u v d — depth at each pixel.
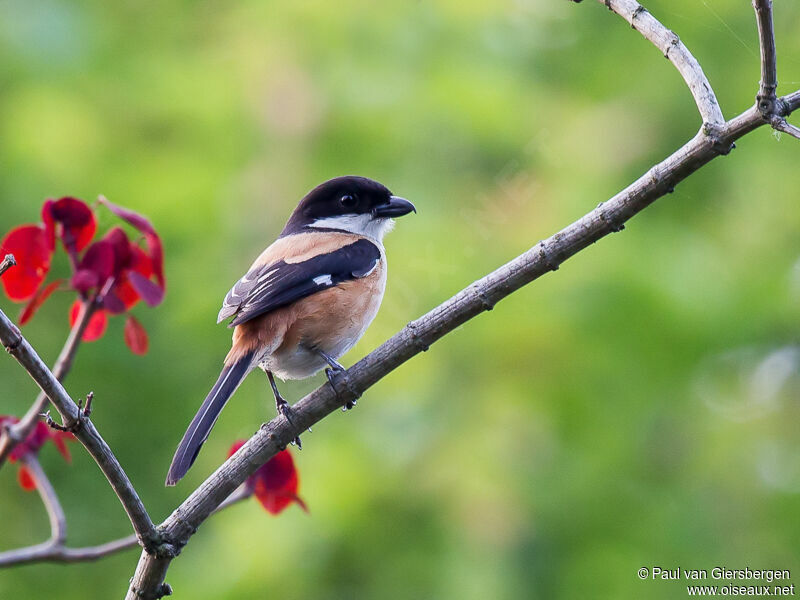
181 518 5.67
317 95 11.44
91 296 6.00
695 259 10.85
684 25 12.16
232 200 11.24
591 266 10.51
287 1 12.00
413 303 10.80
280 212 11.09
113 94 12.01
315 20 11.87
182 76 12.00
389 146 11.40
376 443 10.10
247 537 9.77
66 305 11.57
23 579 11.18
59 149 11.48
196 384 11.42
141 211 11.20
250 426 11.28
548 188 11.37
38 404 5.57
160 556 5.40
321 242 8.23
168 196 11.16
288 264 7.88
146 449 11.57
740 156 11.95
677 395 10.56
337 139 11.41
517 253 10.88
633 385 10.36
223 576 9.79
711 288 10.68
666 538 10.22
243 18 12.30
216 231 11.20
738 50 12.01
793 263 11.32
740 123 5.40
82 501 11.51
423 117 11.38
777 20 12.05
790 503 10.74
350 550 9.73
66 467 11.51
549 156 11.62
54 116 11.55
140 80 12.05
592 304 10.30
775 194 11.59
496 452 9.84
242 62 11.90
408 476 9.88
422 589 9.52
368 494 9.80
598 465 10.15
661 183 5.63
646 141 11.84
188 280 11.12
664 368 10.42
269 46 11.83
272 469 6.11
